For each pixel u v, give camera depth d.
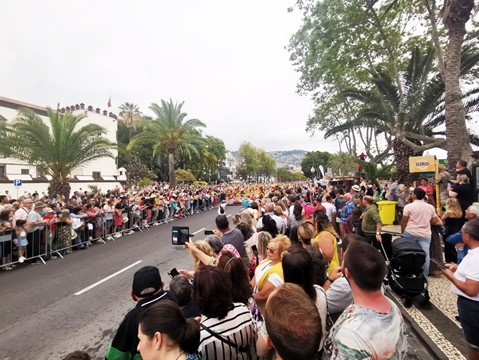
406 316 4.37
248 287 2.93
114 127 43.91
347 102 22.14
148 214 15.18
